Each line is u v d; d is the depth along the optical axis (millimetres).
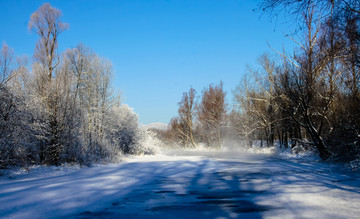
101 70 27516
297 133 28328
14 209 5680
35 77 15484
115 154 20688
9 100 13039
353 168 12039
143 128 29391
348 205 5688
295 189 7832
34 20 15961
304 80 18938
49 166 14109
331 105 19125
